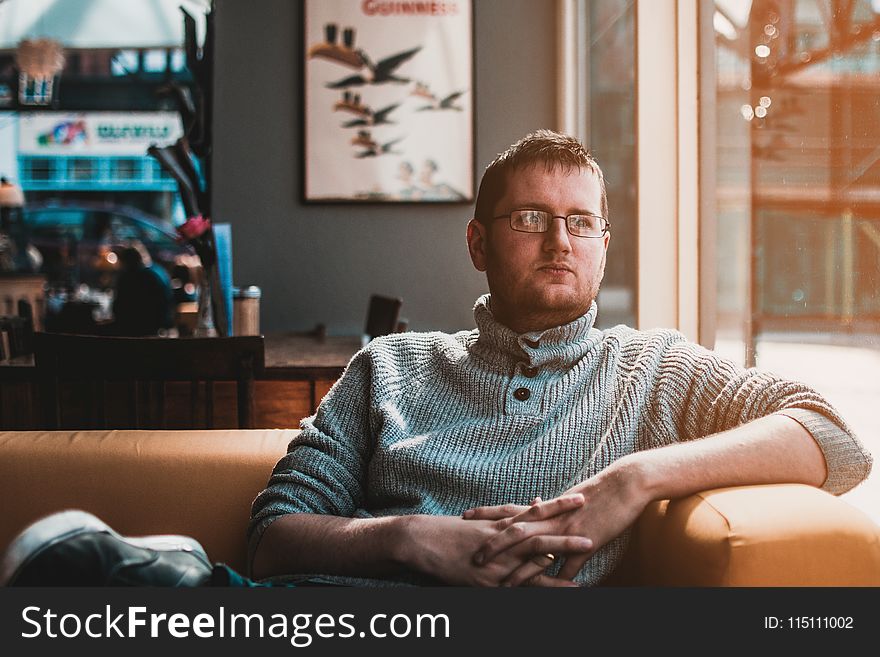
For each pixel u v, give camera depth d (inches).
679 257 100.3
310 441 52.6
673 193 101.8
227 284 119.6
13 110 243.6
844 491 45.6
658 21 102.3
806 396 46.3
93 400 69.8
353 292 167.3
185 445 58.2
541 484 48.0
